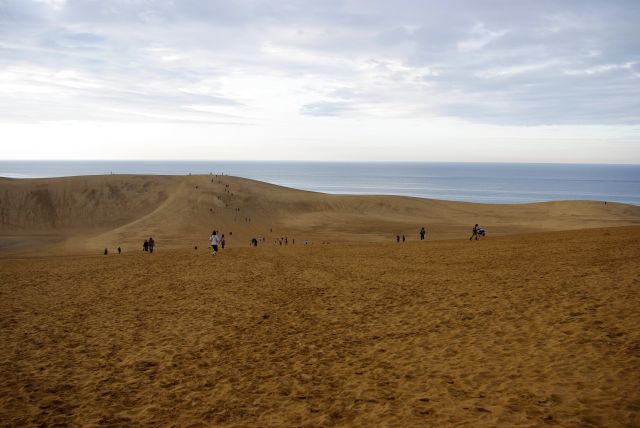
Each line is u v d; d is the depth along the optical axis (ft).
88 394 25.39
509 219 290.76
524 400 21.11
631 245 64.95
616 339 27.66
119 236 232.32
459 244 99.86
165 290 56.13
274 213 307.99
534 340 29.53
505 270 57.06
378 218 299.38
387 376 26.27
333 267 71.46
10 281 64.95
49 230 282.15
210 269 74.08
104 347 33.86
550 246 75.72
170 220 266.98
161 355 31.83
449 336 32.58
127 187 346.54
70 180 346.54
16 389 26.14
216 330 37.81
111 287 58.90
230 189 337.31
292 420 21.47
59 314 44.29
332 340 34.01
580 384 22.11
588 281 44.11
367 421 20.71
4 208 297.74
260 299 49.21
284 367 28.89
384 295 48.16
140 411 23.13
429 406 21.67
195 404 23.82
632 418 18.31
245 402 23.86
